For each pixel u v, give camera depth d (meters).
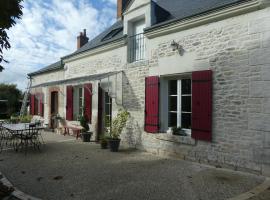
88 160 6.43
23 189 4.38
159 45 7.22
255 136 5.10
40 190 4.33
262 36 5.02
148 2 7.62
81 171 5.46
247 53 5.25
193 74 6.24
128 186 4.52
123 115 8.03
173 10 8.12
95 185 4.58
